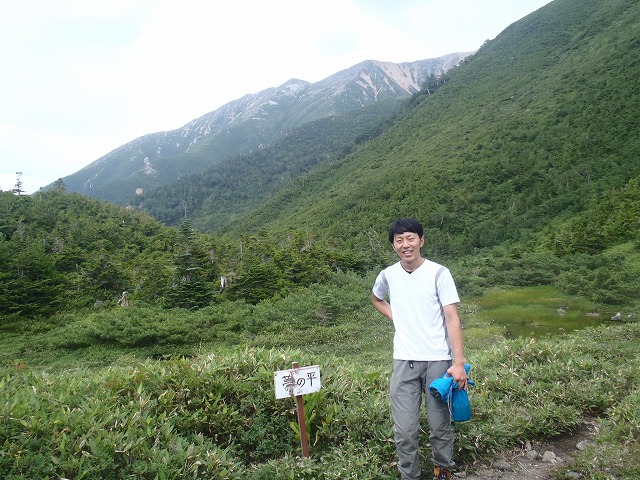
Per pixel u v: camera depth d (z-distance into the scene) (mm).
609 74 87750
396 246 3736
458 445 4289
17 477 2826
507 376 6000
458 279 34312
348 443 4180
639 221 41625
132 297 32188
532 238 55219
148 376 4770
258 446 4230
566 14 146750
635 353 8336
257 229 106875
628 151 64312
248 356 5203
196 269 32000
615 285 26656
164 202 182875
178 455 3330
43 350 21438
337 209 89312
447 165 88312
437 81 162875
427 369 3572
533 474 4090
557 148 76312
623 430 4445
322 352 17609
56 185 81875
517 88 117562
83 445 3242
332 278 32500
